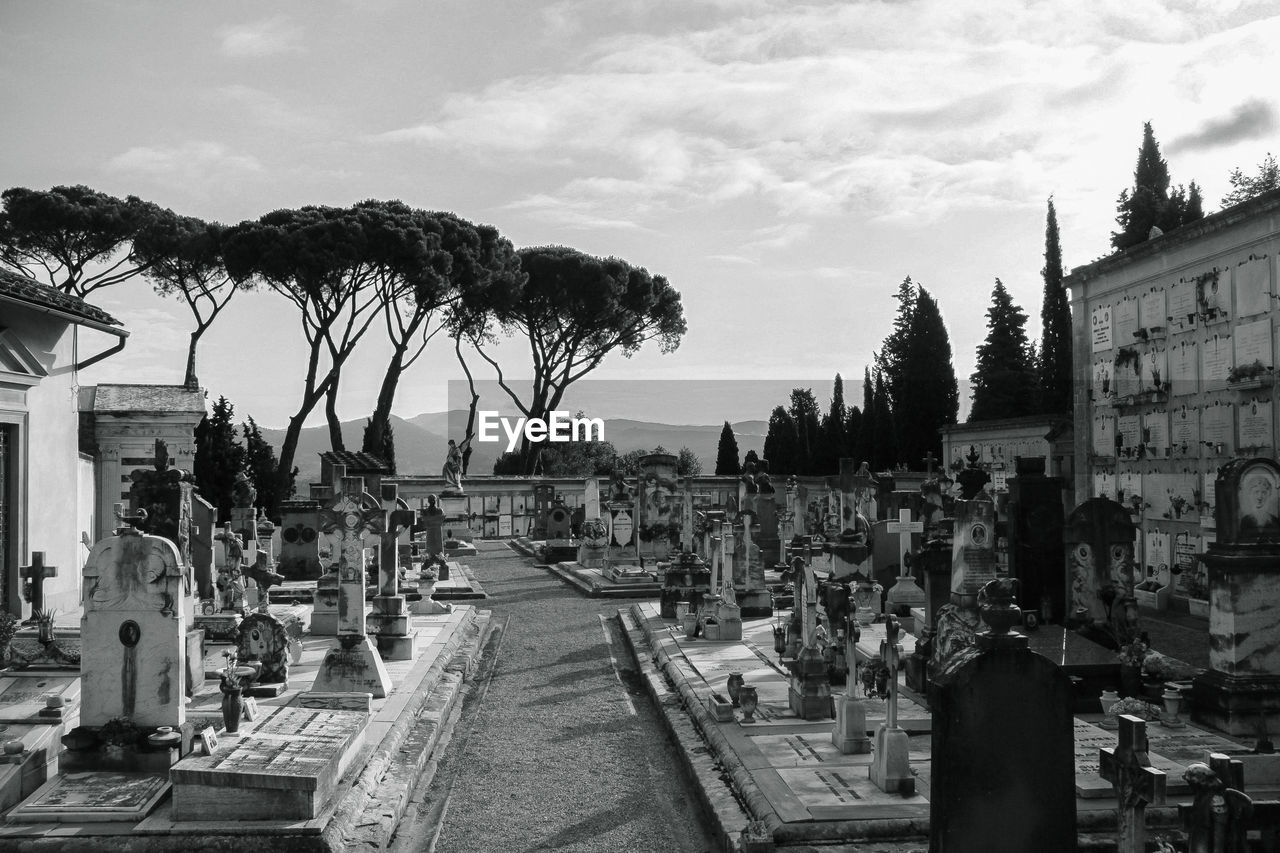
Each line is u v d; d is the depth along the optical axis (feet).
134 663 37.27
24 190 145.28
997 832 27.09
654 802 38.47
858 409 182.70
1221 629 43.37
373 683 49.55
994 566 49.70
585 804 38.27
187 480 61.05
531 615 83.97
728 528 68.08
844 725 40.34
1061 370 140.05
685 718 48.32
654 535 107.34
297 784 32.30
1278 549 42.80
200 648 49.88
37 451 73.82
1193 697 44.19
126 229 149.79
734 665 58.18
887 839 32.37
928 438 167.22
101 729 36.50
